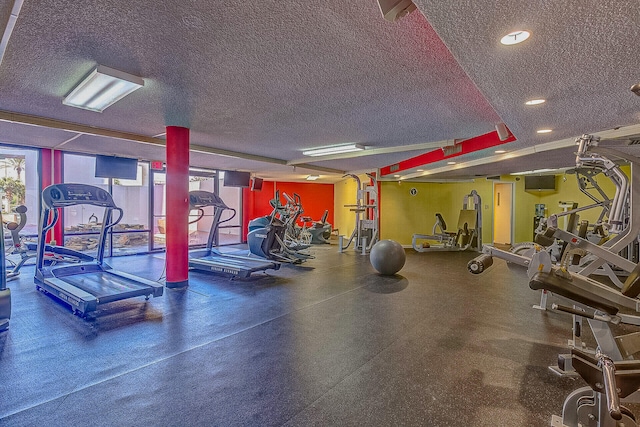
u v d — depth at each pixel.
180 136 4.59
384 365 2.55
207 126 4.59
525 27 1.58
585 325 3.40
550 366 2.55
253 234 6.64
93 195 4.54
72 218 7.57
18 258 6.66
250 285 5.04
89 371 2.42
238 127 4.62
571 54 1.88
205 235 11.82
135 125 4.61
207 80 2.86
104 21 1.91
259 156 7.34
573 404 1.83
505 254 2.31
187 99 3.40
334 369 2.48
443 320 3.56
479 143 5.16
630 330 3.34
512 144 4.83
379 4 1.51
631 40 1.70
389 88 3.02
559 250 5.67
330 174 10.20
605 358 1.48
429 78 2.78
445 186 9.95
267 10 1.78
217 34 2.05
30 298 4.19
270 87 3.01
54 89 3.14
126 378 2.33
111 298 3.54
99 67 2.53
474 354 2.75
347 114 3.91
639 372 1.50
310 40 2.12
